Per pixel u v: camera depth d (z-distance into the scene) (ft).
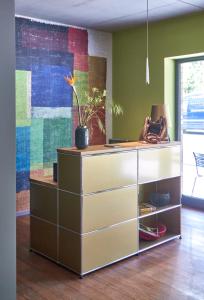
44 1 13.14
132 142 12.26
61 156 10.03
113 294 8.74
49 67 16.02
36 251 11.31
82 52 17.20
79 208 9.57
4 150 5.37
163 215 12.97
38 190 11.05
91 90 17.65
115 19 15.72
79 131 10.01
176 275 9.73
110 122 18.66
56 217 10.40
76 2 13.25
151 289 8.96
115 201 10.35
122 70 18.02
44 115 15.98
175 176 12.37
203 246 11.83
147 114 16.96
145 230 12.02
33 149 15.72
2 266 5.42
